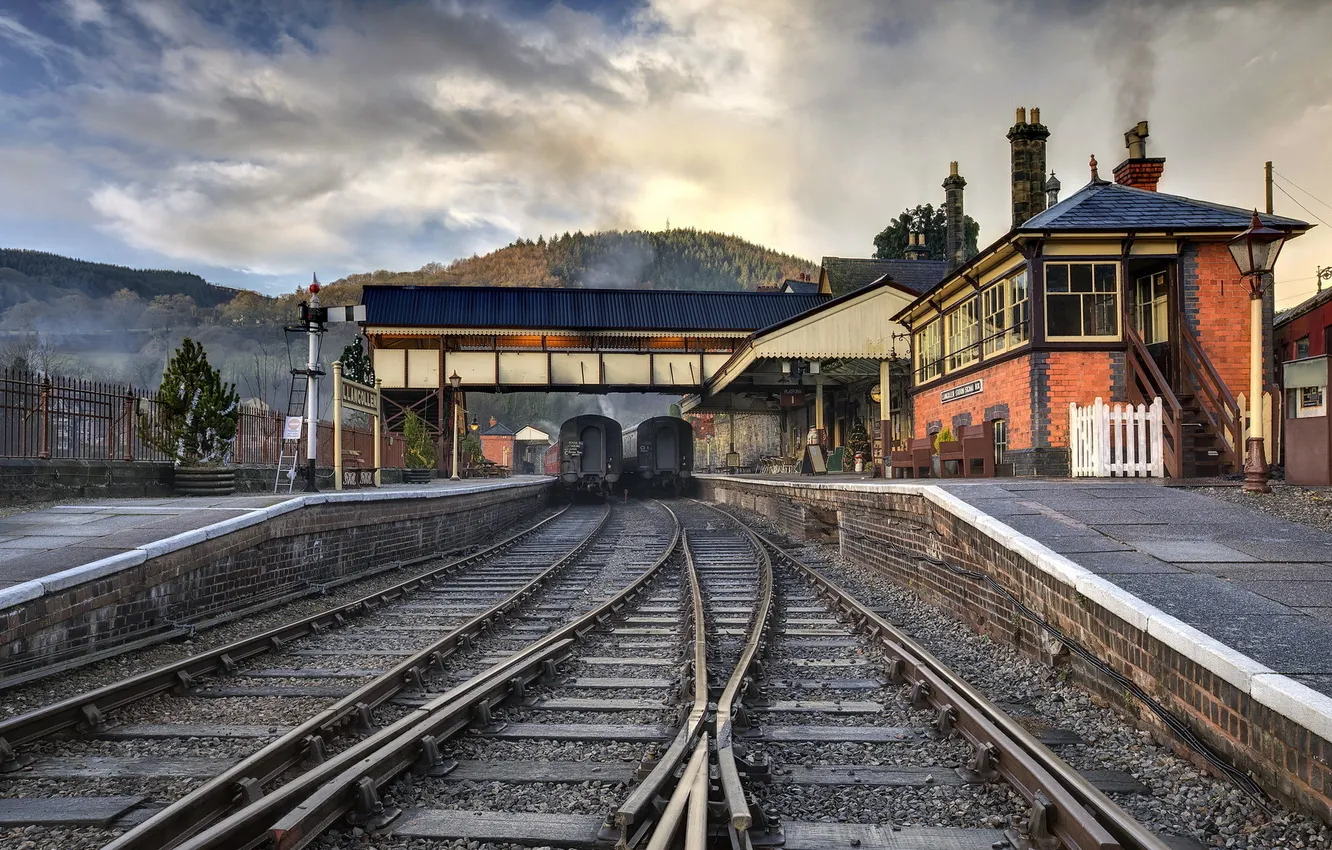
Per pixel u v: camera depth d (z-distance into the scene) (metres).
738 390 33.34
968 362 17.58
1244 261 8.89
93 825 3.59
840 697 5.54
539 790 3.89
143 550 7.04
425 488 17.56
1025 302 14.45
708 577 11.70
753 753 4.35
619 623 8.34
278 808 3.31
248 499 11.91
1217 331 14.02
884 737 4.61
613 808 3.62
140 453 13.45
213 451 14.52
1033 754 3.90
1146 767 4.09
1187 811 3.58
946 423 18.81
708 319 32.06
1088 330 14.01
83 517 9.23
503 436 83.25
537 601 9.80
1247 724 3.67
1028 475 13.98
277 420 17.67
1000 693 5.54
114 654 6.49
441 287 31.69
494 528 19.22
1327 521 7.30
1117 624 4.93
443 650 6.69
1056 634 5.72
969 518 7.66
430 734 4.27
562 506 31.56
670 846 3.00
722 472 44.94
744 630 7.94
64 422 11.86
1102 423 11.40
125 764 4.29
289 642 7.32
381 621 8.46
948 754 4.32
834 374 30.28
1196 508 7.86
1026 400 14.20
